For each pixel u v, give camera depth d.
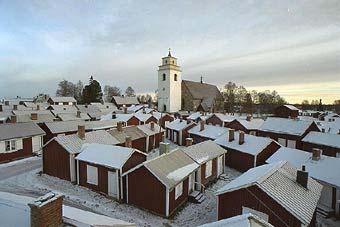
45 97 124.06
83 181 24.77
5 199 9.81
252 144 31.84
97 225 8.72
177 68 82.69
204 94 93.62
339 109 128.88
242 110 116.00
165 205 19.58
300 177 17.78
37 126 37.38
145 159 26.36
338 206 20.09
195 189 24.64
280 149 28.09
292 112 59.84
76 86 161.12
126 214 19.80
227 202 17.61
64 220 8.88
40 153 36.38
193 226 18.55
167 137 52.44
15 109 61.16
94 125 45.41
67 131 41.34
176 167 22.09
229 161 33.53
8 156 32.56
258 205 16.17
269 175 17.22
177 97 83.81
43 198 8.36
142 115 57.56
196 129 45.59
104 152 24.44
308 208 15.63
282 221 15.30
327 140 35.03
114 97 104.88
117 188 22.00
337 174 20.92
